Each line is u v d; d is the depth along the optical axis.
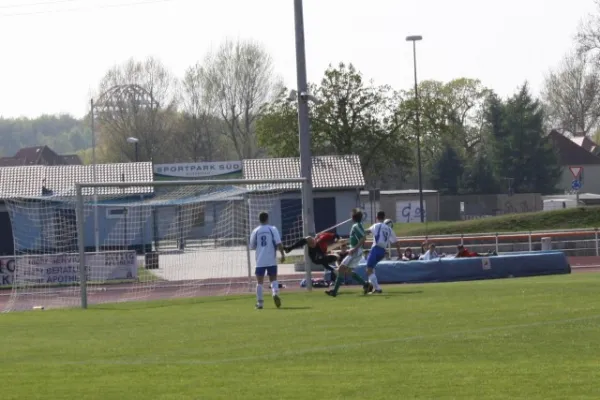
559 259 91.81
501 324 44.25
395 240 69.25
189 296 80.31
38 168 176.75
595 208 151.38
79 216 71.38
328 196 166.12
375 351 37.19
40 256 89.62
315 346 39.25
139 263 103.50
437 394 27.98
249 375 32.50
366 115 170.88
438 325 44.84
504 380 29.89
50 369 35.34
